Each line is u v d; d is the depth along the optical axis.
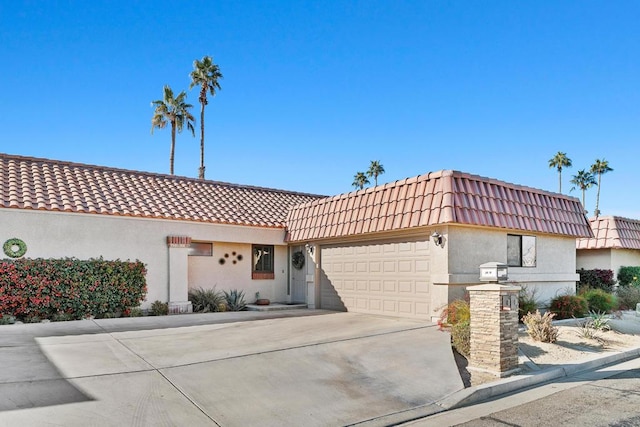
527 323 11.52
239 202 19.75
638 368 9.71
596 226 22.59
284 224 19.16
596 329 12.56
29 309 13.23
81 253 14.41
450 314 11.63
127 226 15.36
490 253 13.97
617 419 6.57
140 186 17.81
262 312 16.73
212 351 9.55
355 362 9.10
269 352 9.51
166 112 44.69
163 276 15.94
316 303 18.12
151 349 9.66
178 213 16.48
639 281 21.45
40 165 16.59
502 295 8.66
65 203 14.37
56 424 5.73
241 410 6.66
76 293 13.91
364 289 16.02
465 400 7.48
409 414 6.90
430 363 9.15
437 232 13.13
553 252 16.27
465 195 13.10
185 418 6.25
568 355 10.23
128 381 7.46
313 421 6.48
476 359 8.88
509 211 14.16
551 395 7.83
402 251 14.60
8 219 13.38
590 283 20.61
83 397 6.67
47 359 8.57
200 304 16.94
